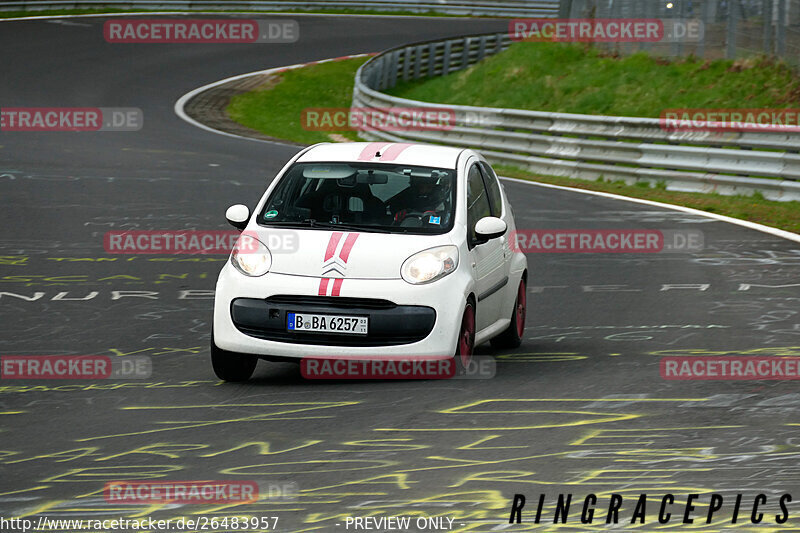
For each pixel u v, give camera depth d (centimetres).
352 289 2511
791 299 3688
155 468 1903
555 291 3888
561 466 1884
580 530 1588
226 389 2519
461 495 1739
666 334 3162
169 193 5941
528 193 6400
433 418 2206
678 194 6512
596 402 2334
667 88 9425
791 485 1780
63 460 1959
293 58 13962
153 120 9756
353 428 2139
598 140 7431
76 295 3703
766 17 8994
